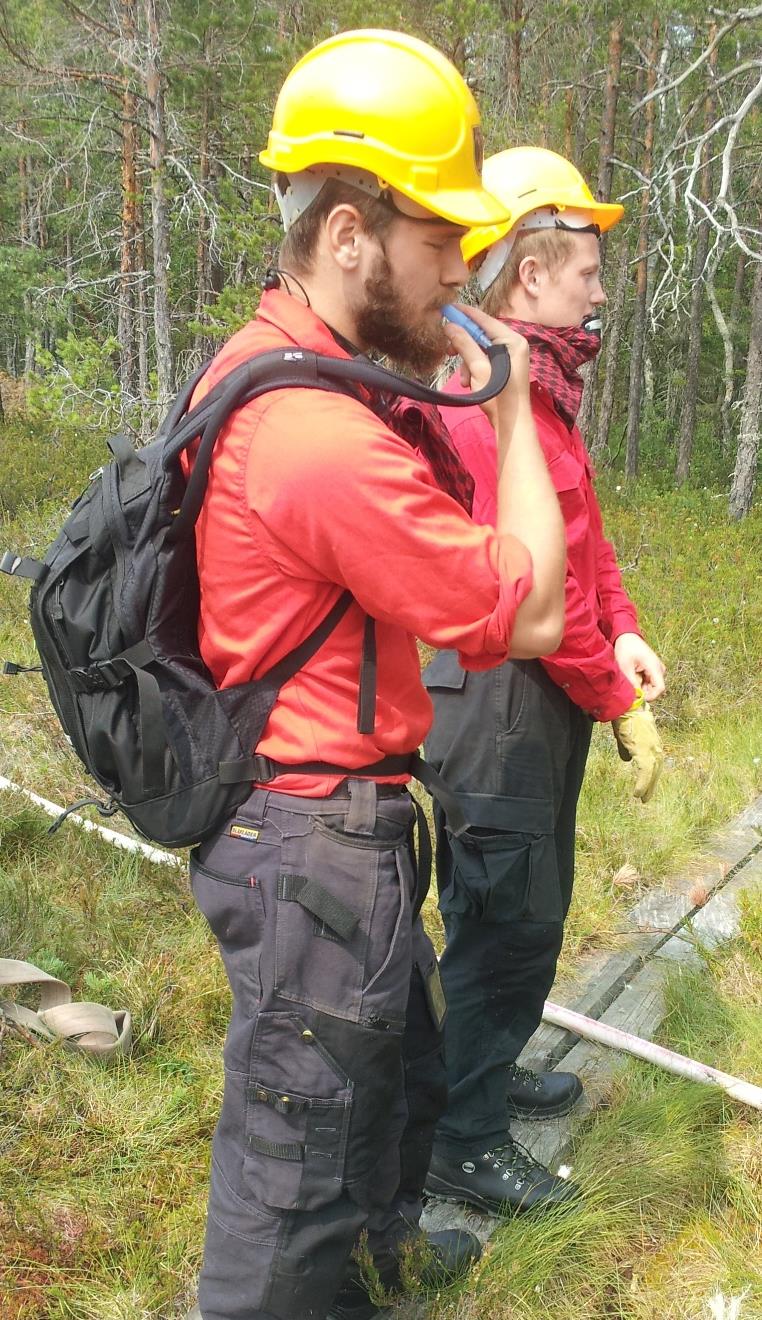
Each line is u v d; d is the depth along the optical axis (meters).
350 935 1.45
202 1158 2.32
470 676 2.04
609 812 4.03
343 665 1.43
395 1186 1.63
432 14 8.57
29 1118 2.35
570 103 13.98
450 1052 2.19
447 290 1.43
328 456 1.29
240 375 1.35
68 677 1.48
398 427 1.57
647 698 2.32
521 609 1.39
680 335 28.31
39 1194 2.18
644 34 16.48
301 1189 1.48
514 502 1.44
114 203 16.69
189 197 11.59
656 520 11.66
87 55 11.44
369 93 1.31
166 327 10.84
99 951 3.03
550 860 2.05
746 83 14.27
